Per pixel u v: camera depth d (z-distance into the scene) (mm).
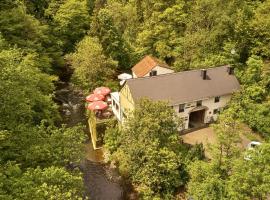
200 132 37156
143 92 35438
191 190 22750
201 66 44875
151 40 57031
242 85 39750
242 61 45375
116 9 68312
